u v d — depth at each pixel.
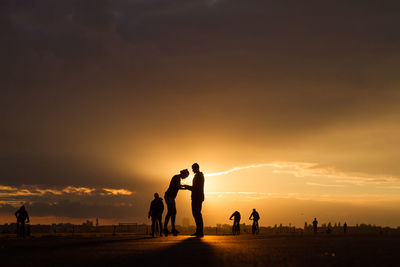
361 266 5.59
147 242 11.78
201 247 9.25
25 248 9.48
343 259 6.44
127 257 7.04
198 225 16.56
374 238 13.76
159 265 5.90
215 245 9.98
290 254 7.29
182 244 10.53
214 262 6.19
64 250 8.76
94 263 6.24
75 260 6.67
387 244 9.96
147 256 7.16
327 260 6.31
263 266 5.66
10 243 11.96
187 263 6.11
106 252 8.09
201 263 6.09
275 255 7.13
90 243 11.38
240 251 8.03
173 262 6.24
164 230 17.91
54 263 6.30
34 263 6.34
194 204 16.52
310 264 5.82
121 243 11.26
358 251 7.86
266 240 12.52
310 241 11.58
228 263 6.05
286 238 14.22
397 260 6.29
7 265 6.10
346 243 10.45
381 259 6.43
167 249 8.71
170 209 17.81
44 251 8.52
